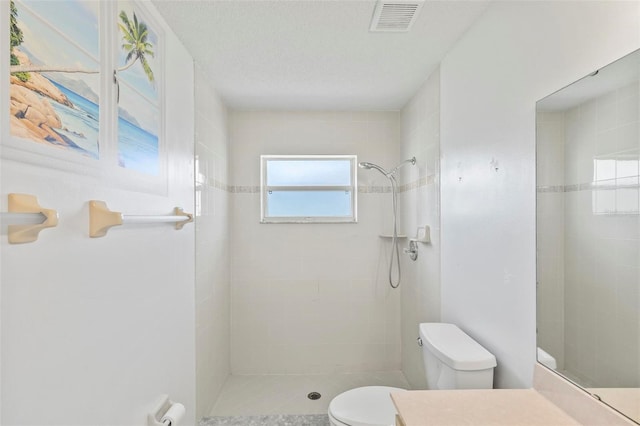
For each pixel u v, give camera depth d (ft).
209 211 7.37
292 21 5.12
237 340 9.32
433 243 6.88
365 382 8.87
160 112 4.50
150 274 4.04
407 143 8.82
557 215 3.45
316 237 9.46
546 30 3.63
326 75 7.13
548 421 3.22
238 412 7.48
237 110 9.40
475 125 5.14
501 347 4.43
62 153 2.65
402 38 5.65
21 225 2.15
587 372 3.08
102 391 3.09
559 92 3.42
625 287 2.72
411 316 8.41
